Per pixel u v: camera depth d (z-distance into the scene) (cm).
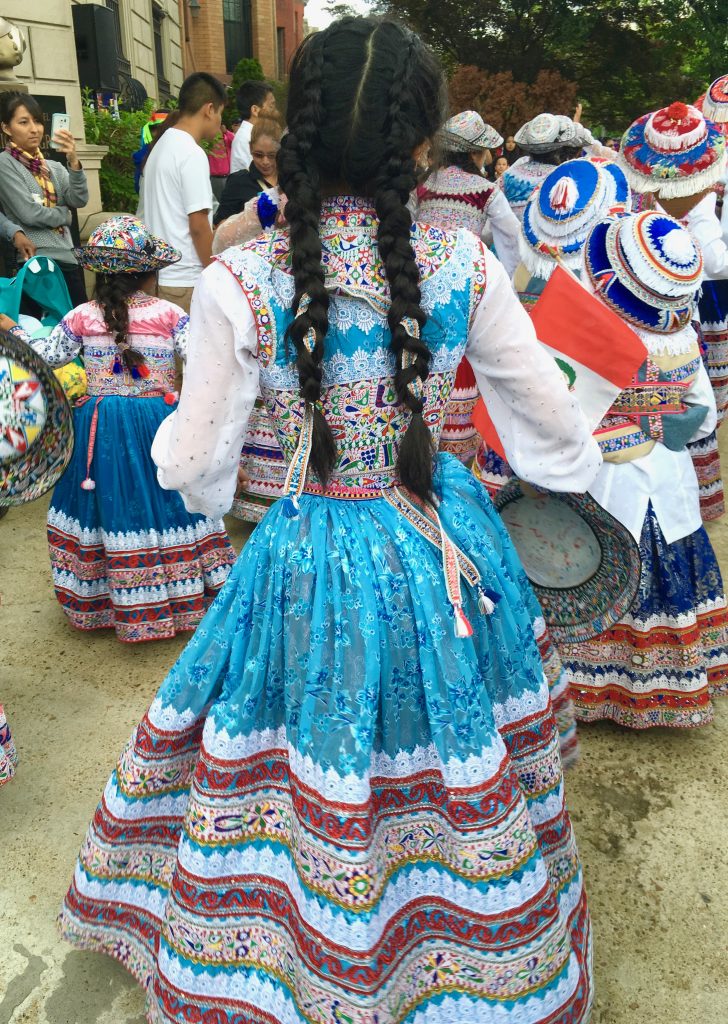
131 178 945
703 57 1942
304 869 139
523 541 224
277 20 2866
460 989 150
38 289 372
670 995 190
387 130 125
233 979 158
